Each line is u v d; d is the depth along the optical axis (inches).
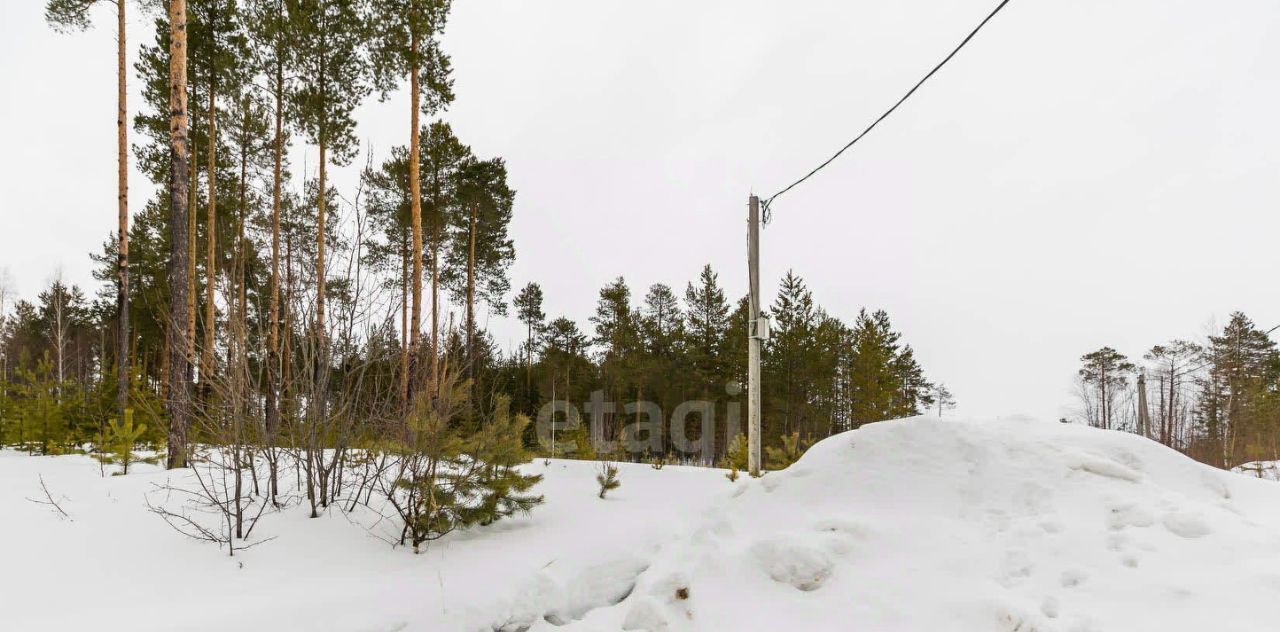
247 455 167.8
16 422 419.2
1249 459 777.6
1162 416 1508.4
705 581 127.3
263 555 145.2
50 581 125.6
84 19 416.5
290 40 497.4
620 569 148.8
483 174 796.6
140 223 888.3
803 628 109.2
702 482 273.3
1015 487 131.6
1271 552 97.0
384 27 478.9
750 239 331.9
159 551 144.7
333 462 185.0
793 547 127.2
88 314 1177.4
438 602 123.3
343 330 185.0
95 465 309.1
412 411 171.3
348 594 122.6
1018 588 104.4
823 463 159.6
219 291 165.6
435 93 510.0
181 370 275.3
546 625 126.8
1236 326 1402.6
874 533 128.2
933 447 150.9
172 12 298.7
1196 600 90.1
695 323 1252.5
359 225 189.5
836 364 1166.3
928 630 101.2
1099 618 91.8
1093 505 119.6
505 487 175.5
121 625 105.3
